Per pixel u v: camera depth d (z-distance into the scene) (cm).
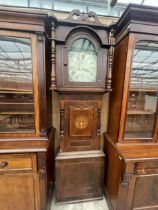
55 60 115
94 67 125
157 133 123
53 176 158
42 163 107
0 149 101
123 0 152
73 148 135
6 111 120
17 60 114
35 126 114
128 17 101
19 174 108
